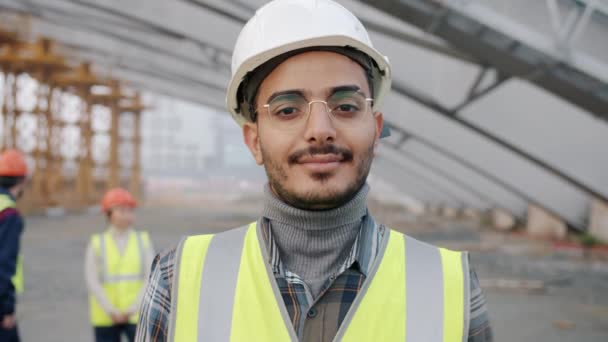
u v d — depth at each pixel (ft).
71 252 44.39
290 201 4.26
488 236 59.82
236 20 38.60
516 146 38.58
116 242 14.33
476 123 38.27
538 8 25.95
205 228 66.54
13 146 86.99
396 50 36.01
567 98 28.07
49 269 35.94
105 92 109.91
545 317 23.73
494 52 27.43
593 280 32.86
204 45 48.70
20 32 75.66
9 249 12.05
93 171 119.14
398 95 42.37
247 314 4.19
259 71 4.32
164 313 4.40
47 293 28.07
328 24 4.25
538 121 36.76
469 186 64.13
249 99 4.53
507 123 37.50
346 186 4.12
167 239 53.72
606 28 25.85
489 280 32.30
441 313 4.21
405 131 48.67
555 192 51.11
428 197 106.83
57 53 84.99
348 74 4.21
